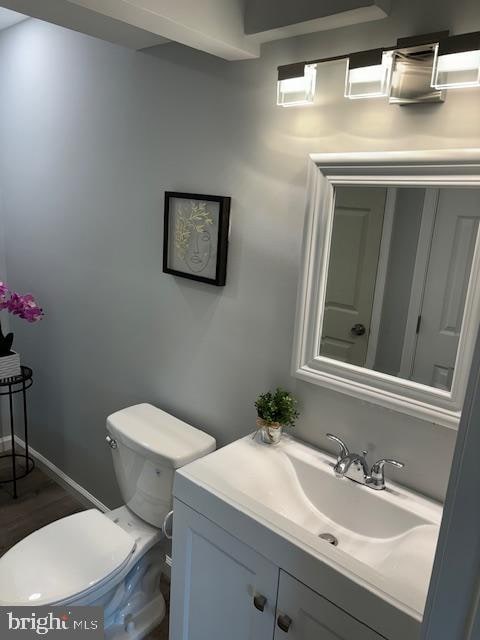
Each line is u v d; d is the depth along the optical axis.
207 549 1.37
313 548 1.11
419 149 1.21
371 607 1.01
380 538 1.35
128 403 2.26
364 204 1.32
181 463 1.70
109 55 1.97
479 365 0.70
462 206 1.16
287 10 1.29
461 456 0.74
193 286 1.85
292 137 1.46
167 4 1.21
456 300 1.20
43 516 2.57
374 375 1.37
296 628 1.17
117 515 1.96
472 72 1.06
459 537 0.75
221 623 1.38
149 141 1.90
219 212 1.66
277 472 1.49
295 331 1.51
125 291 2.15
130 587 1.88
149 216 1.96
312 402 1.55
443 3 1.13
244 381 1.74
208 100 1.67
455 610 0.77
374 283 1.34
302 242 1.45
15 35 2.44
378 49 1.17
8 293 2.87
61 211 2.40
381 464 1.37
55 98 2.28
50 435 2.84
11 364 2.56
